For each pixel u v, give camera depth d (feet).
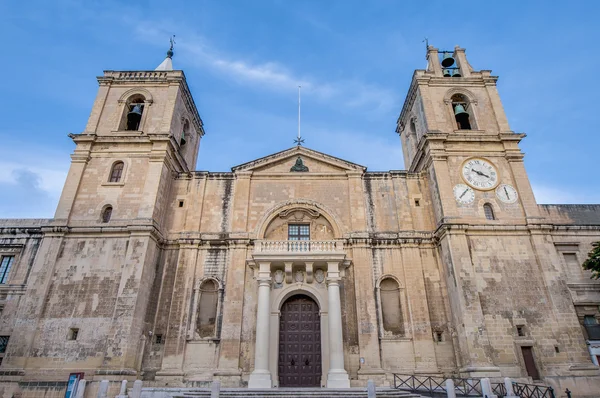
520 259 79.36
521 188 86.89
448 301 80.07
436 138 91.50
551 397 61.82
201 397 56.24
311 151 97.66
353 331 77.97
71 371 69.15
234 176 95.14
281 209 91.04
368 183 94.12
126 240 80.64
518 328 73.26
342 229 88.28
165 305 80.43
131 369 69.92
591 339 78.79
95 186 87.30
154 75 104.06
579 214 95.71
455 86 102.83
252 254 78.38
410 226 88.79
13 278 80.43
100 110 97.81
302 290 80.79
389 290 83.66
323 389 60.90
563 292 75.92
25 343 70.85
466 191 86.84
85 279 77.10
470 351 69.92
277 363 75.10
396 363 75.25
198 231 87.81
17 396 66.59
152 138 90.68
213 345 76.69
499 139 92.63
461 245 79.30
